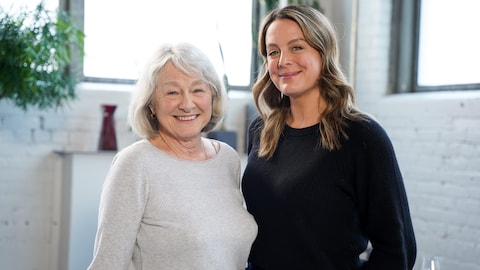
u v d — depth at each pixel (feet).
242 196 6.89
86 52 13.75
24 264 13.24
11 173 13.06
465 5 12.15
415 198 12.46
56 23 11.97
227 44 14.87
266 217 6.47
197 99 6.44
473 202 11.20
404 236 6.04
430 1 13.01
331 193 6.17
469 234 11.27
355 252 6.29
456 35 12.35
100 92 13.58
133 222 6.03
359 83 13.91
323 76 6.41
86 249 12.32
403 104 12.78
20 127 13.08
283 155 6.55
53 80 11.93
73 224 12.22
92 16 13.76
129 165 6.13
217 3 14.67
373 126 6.16
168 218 6.11
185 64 6.35
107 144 12.94
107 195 6.10
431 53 12.95
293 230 6.23
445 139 11.80
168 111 6.37
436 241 11.96
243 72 15.14
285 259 6.31
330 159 6.21
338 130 6.24
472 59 11.97
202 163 6.64
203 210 6.28
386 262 6.03
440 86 12.58
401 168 12.78
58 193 13.38
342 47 14.51
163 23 14.24
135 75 14.07
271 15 6.59
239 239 6.37
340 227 6.18
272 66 6.49
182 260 6.11
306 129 6.49
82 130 13.50
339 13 14.67
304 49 6.31
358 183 6.15
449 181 11.69
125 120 13.78
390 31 13.56
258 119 7.34
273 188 6.42
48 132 13.29
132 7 14.03
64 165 13.12
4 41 11.25
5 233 13.08
